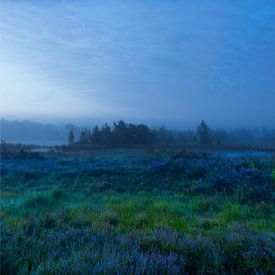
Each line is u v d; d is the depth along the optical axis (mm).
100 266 3035
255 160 16750
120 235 4879
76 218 6551
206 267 3334
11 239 4293
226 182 11391
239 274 3137
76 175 16234
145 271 2949
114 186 13078
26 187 13672
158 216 7270
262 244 3674
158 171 15719
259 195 9516
